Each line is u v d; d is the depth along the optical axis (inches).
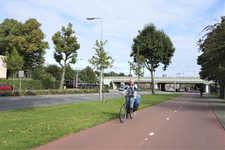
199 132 246.4
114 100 738.8
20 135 202.8
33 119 291.3
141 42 1249.4
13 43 1534.2
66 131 224.7
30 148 171.8
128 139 207.2
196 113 430.6
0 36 1690.5
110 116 340.2
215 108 548.1
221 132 248.8
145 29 1285.7
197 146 188.2
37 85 1562.5
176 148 180.9
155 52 1211.2
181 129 261.3
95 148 176.2
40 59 1711.4
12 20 1796.3
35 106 518.3
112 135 222.8
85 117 320.5
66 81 2370.8
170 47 1248.2
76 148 175.3
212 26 402.9
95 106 501.0
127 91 320.5
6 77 1525.6
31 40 1589.6
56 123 263.9
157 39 1231.5
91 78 2600.9
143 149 175.9
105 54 637.9
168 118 350.0
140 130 250.2
